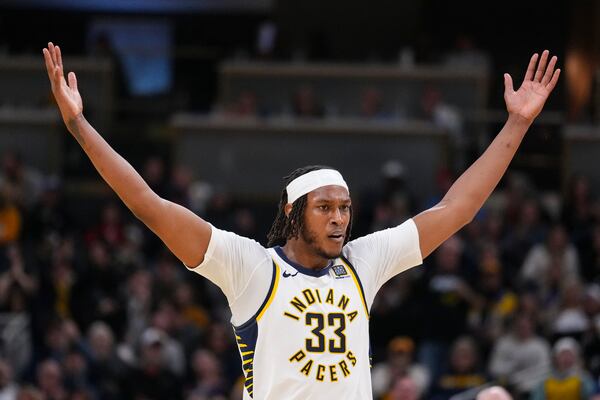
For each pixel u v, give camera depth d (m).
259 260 10.47
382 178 44.22
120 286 35.19
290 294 10.37
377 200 38.72
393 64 48.00
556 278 34.12
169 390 30.95
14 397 29.08
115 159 10.25
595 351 30.17
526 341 30.14
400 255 11.00
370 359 10.63
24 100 48.66
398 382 27.09
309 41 49.88
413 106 47.59
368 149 44.41
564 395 27.42
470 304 32.81
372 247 10.92
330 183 10.48
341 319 10.38
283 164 44.66
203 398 29.33
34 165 45.66
